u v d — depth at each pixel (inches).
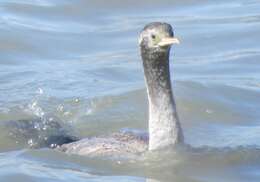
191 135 650.2
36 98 712.4
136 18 967.6
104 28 938.7
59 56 859.4
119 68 804.0
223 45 884.6
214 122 681.6
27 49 867.4
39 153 595.8
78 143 605.6
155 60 568.4
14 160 587.2
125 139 600.4
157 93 575.8
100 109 690.2
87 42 896.9
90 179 554.3
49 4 987.3
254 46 880.9
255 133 654.5
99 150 589.0
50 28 926.4
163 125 577.6
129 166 572.1
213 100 716.7
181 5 1001.5
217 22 945.5
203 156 589.3
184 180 559.8
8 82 757.9
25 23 932.0
